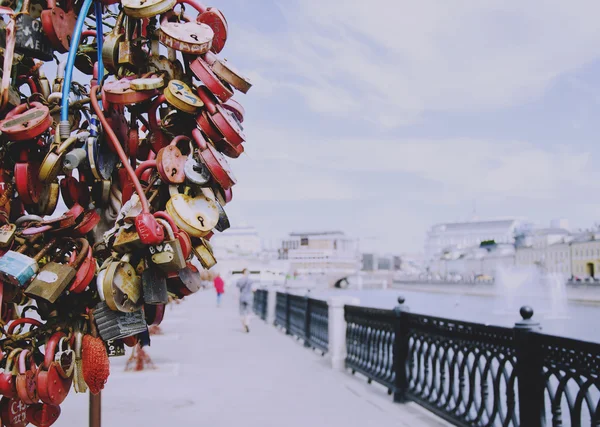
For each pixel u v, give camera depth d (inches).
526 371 161.3
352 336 359.3
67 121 60.6
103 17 72.6
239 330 657.0
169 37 58.8
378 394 286.8
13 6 65.9
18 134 56.4
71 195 63.9
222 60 62.4
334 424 224.5
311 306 494.0
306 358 420.5
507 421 174.9
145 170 65.3
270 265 3636.8
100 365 59.1
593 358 135.2
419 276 7765.8
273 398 274.5
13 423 60.8
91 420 81.0
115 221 65.9
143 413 240.5
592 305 3179.1
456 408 211.2
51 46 64.0
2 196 59.9
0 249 57.4
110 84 59.2
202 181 61.6
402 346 267.3
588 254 5216.5
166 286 61.6
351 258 6796.3
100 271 57.5
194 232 60.7
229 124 61.0
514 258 6614.2
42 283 55.1
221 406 255.9
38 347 59.3
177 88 60.1
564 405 287.7
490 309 2797.7
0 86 58.7
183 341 531.5
